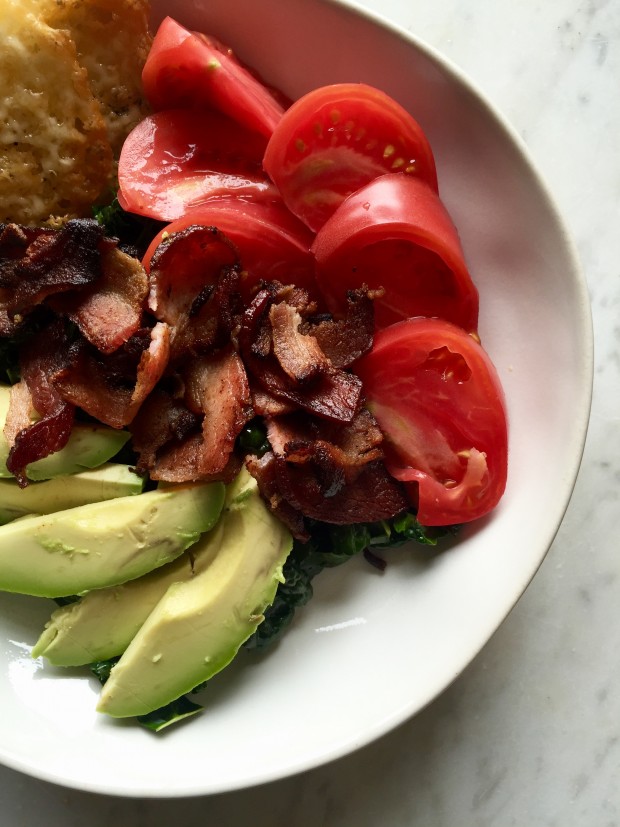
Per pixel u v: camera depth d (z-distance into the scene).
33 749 0.22
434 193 0.22
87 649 0.22
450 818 0.26
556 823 0.26
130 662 0.21
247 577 0.21
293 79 0.23
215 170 0.23
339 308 0.23
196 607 0.21
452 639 0.22
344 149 0.22
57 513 0.21
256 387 0.22
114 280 0.21
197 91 0.22
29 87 0.21
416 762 0.26
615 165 0.27
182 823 0.26
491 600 0.22
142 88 0.23
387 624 0.24
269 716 0.23
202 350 0.21
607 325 0.27
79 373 0.21
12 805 0.26
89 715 0.23
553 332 0.22
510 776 0.26
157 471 0.21
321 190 0.22
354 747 0.21
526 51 0.27
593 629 0.26
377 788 0.26
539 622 0.26
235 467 0.21
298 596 0.23
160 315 0.21
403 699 0.22
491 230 0.23
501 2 0.27
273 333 0.21
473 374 0.22
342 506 0.22
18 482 0.20
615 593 0.26
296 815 0.26
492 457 0.22
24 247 0.21
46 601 0.24
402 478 0.22
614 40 0.27
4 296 0.21
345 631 0.24
